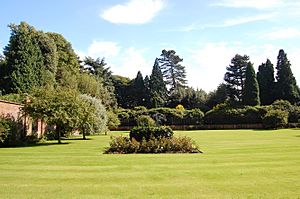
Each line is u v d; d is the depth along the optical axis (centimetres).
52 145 2112
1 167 1098
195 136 2927
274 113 4475
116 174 948
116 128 5134
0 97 2603
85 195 707
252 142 2083
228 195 696
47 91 2314
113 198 680
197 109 5347
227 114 5000
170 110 5291
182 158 1296
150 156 1387
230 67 6094
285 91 5438
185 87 7325
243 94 5262
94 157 1374
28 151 1686
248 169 1000
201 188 762
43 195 707
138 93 6588
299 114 4709
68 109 2264
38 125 2656
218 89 6069
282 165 1065
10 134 2061
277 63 5606
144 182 834
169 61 7425
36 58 3950
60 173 973
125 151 1580
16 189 764
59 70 4703
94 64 6475
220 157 1310
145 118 4747
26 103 2283
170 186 785
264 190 733
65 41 5262
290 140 2198
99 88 4947
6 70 3766
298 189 738
